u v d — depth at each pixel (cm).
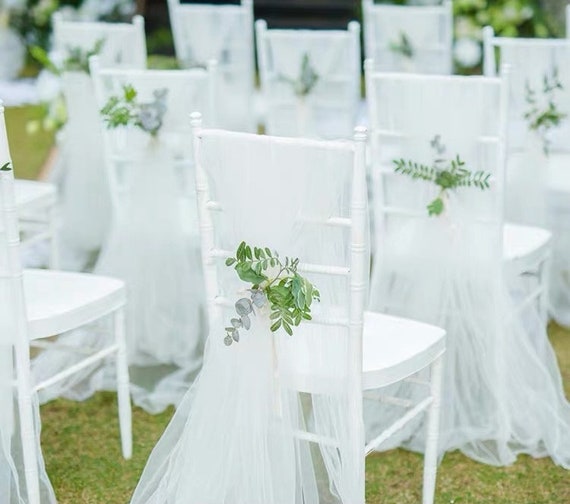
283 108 449
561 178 394
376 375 237
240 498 237
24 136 670
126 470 295
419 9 476
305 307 219
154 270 347
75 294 279
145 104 334
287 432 235
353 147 212
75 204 453
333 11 843
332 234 225
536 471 293
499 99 283
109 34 430
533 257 322
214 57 502
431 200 298
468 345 302
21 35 802
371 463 298
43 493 267
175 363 353
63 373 270
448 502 277
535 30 571
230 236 232
